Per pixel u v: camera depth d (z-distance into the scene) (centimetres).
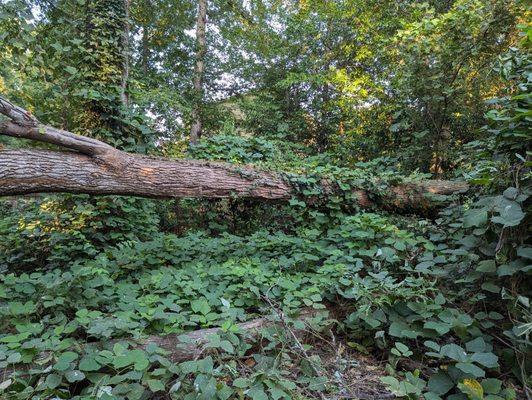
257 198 416
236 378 180
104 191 346
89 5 456
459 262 240
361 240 312
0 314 202
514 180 215
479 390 154
